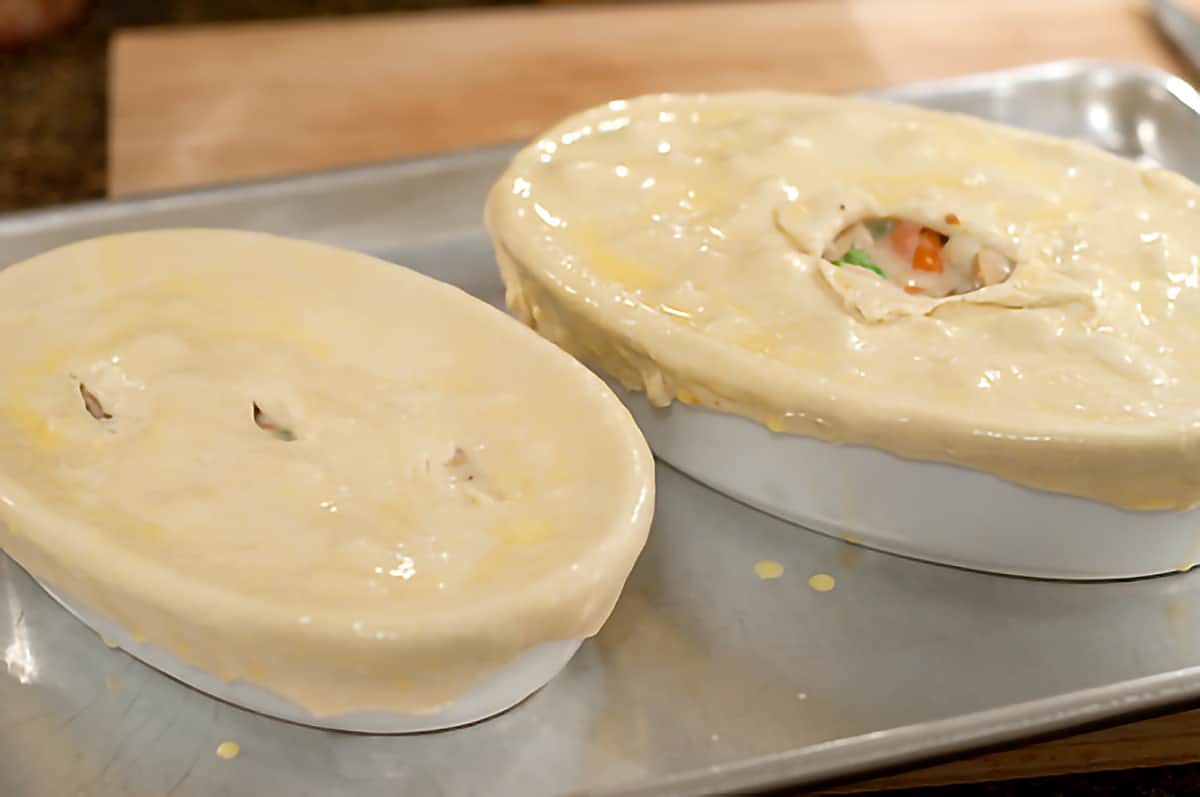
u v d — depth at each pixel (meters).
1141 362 0.74
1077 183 0.82
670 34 1.09
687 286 0.76
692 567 0.75
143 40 1.06
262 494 0.69
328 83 1.04
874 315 0.75
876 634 0.73
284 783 0.68
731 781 0.67
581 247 0.78
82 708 0.70
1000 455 0.71
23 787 0.68
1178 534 0.74
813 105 0.86
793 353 0.74
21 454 0.70
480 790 0.68
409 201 0.89
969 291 0.79
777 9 1.13
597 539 0.68
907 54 1.08
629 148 0.83
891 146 0.83
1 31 1.35
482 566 0.67
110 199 0.87
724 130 0.84
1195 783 0.74
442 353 0.74
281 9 1.64
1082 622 0.74
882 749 0.68
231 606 0.66
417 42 1.08
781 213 0.79
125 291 0.76
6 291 0.75
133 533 0.68
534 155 0.82
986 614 0.74
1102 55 1.09
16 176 1.14
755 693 0.71
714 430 0.76
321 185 0.88
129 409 0.72
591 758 0.69
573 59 1.07
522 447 0.71
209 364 0.73
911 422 0.72
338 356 0.73
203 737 0.69
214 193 0.87
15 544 0.69
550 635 0.67
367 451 0.70
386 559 0.67
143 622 0.67
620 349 0.76
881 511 0.75
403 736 0.69
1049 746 0.73
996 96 0.96
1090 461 0.71
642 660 0.72
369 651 0.65
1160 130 0.96
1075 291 0.76
